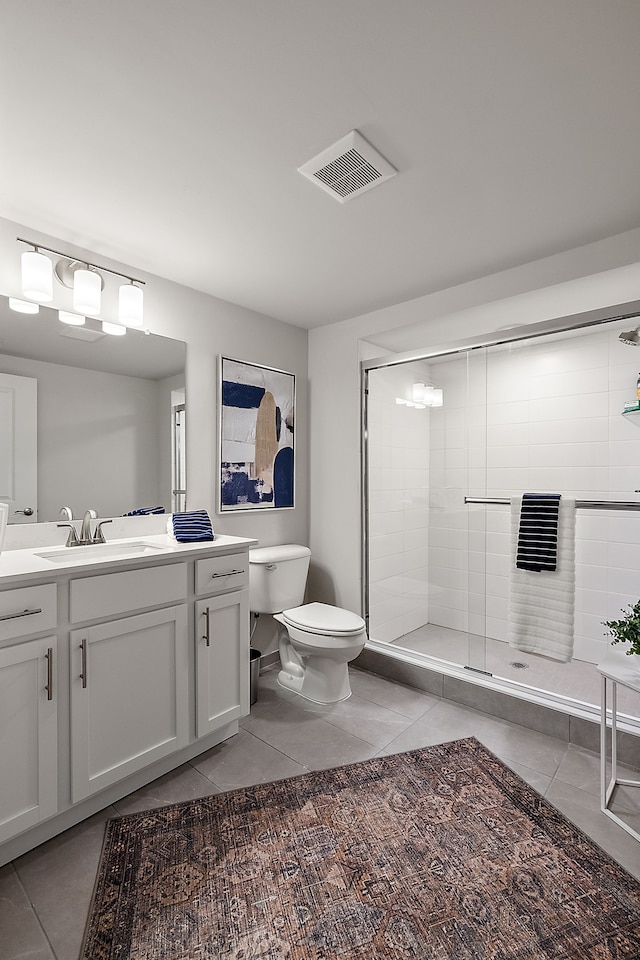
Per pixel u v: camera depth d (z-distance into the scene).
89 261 2.25
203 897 1.40
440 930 1.30
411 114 1.42
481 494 2.69
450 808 1.79
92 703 1.70
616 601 2.26
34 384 2.09
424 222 2.02
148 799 1.84
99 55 1.21
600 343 2.29
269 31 1.15
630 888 1.44
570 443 2.39
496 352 2.63
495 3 1.08
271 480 3.14
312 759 2.11
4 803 1.48
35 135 1.50
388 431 3.06
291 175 1.71
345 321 3.22
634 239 2.09
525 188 1.79
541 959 1.22
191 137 1.52
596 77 1.29
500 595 2.62
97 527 2.25
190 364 2.68
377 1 1.07
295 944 1.26
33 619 1.55
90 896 1.41
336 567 3.27
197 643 2.06
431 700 2.69
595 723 2.17
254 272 2.49
